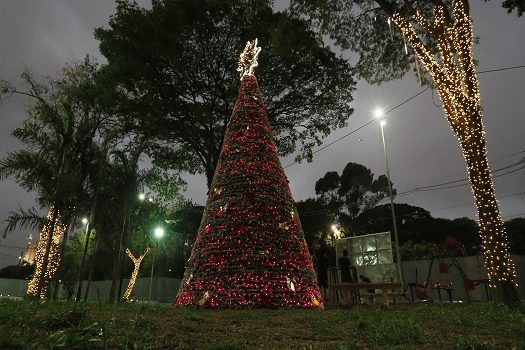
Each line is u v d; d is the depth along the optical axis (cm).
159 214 2019
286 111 1977
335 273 1233
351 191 4262
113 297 1388
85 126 1345
